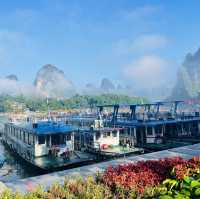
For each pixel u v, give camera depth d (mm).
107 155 33812
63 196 8859
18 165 37219
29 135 35250
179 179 8570
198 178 7820
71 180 10453
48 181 13445
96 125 42375
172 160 11453
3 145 55500
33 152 32781
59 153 32906
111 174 10148
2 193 8961
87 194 8500
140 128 45562
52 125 37625
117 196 8570
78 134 41406
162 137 46188
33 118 62719
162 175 9914
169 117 54312
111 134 39406
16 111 195125
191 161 10836
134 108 53875
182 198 6039
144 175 9727
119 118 56344
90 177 10344
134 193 8430
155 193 8016
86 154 34344
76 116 68062
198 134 50219
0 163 36562
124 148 37406
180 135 49844
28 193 9172
